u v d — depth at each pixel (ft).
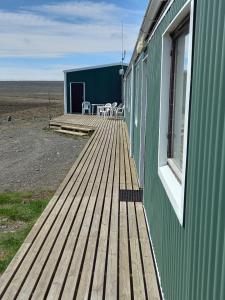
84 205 18.44
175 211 8.82
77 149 44.14
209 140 5.87
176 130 11.79
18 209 21.52
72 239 14.37
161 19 12.17
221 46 5.32
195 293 6.72
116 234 14.93
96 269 12.14
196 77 6.86
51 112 108.17
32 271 11.92
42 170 33.24
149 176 15.90
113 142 39.70
